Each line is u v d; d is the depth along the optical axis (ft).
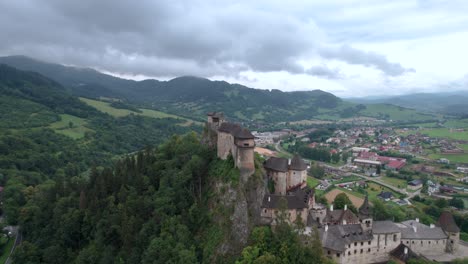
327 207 523.70
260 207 441.68
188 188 498.69
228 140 494.18
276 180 490.90
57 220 528.63
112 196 520.83
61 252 494.18
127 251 441.68
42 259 496.23
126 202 488.02
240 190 442.50
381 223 458.50
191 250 416.26
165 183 503.20
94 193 533.96
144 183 529.45
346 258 410.72
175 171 520.42
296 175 494.18
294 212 432.66
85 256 456.86
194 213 459.73
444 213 479.82
